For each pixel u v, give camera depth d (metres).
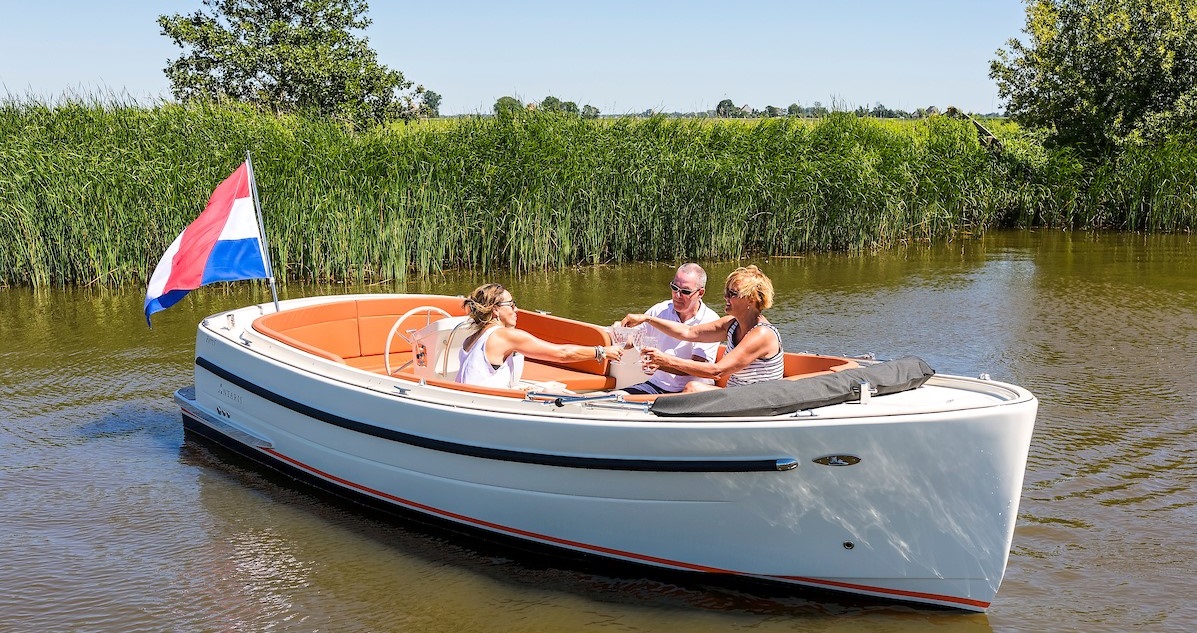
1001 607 4.68
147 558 5.25
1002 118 25.45
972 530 4.47
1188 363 8.86
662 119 16.86
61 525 5.64
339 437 5.88
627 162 15.18
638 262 15.45
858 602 4.79
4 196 12.70
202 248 6.97
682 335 5.95
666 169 15.39
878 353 9.33
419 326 7.69
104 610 4.70
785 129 17.67
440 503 5.48
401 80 22.86
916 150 18.64
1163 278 13.75
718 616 4.66
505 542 5.36
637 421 4.71
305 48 21.59
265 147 14.12
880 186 16.75
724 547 4.79
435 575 5.09
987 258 15.91
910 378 4.96
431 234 13.99
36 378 8.60
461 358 5.76
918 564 4.58
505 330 5.65
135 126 14.96
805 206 16.20
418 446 5.41
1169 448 6.65
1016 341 9.82
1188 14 21.94
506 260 14.91
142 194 13.05
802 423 4.43
